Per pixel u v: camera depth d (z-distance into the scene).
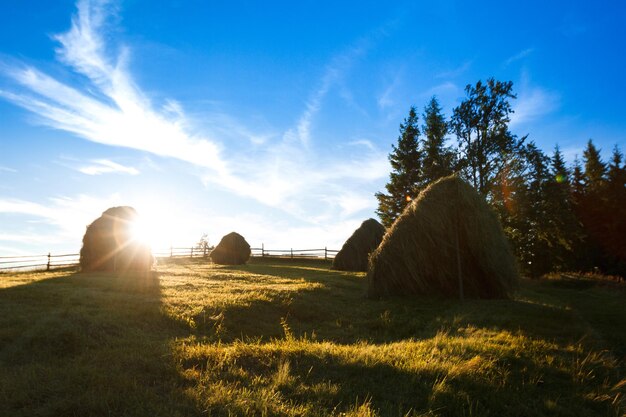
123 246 22.17
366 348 6.67
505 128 32.75
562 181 37.84
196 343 7.21
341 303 12.41
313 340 8.33
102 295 11.27
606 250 34.25
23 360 6.07
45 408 4.07
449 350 6.31
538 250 30.20
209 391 4.36
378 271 13.66
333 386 4.69
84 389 4.50
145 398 4.23
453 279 13.12
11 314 8.31
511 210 30.61
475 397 4.68
